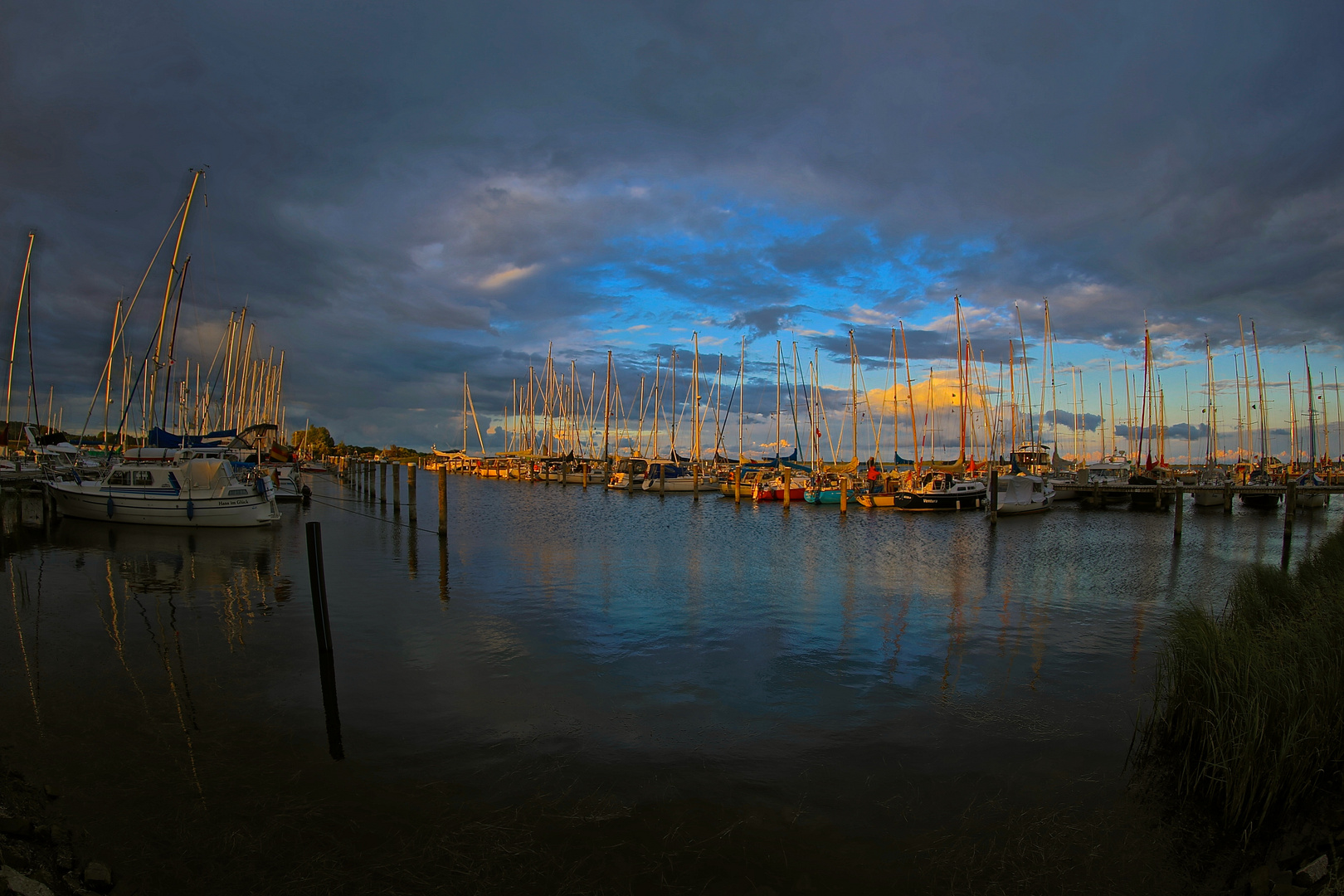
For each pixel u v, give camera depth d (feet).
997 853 21.76
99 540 82.48
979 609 54.90
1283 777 22.90
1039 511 152.56
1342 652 28.45
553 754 27.81
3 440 142.92
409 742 28.63
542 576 65.72
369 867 20.52
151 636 42.93
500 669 38.09
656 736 29.78
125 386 115.65
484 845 21.66
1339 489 171.83
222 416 190.49
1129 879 20.62
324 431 426.10
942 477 168.14
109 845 21.09
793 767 27.12
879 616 51.98
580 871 20.52
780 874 20.59
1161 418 245.86
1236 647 28.76
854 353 187.01
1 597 53.06
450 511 144.25
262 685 34.71
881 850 21.81
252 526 95.09
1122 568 78.84
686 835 22.36
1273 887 19.54
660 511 153.48
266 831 22.12
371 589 58.08
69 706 31.48
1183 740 28.04
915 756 28.22
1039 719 32.12
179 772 25.67
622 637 44.80
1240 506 178.81
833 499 164.66
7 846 19.20
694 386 224.33
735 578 67.15
